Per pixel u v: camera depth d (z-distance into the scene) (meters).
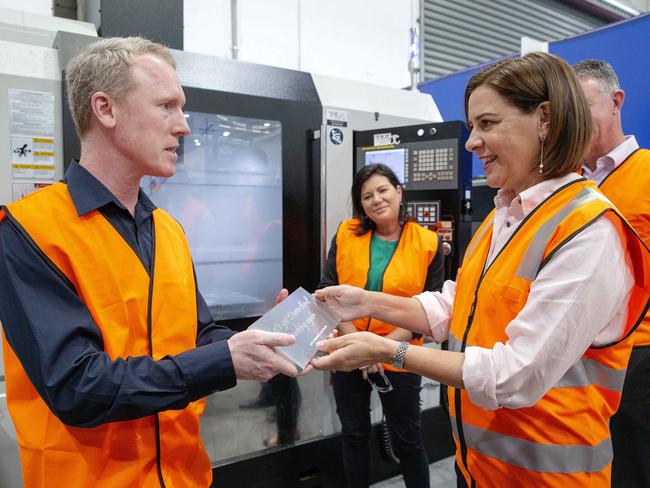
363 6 3.70
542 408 0.84
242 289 2.01
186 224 1.88
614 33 2.60
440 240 1.84
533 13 4.92
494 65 0.88
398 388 1.75
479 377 0.79
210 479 0.98
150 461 0.83
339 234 1.92
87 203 0.82
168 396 0.75
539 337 0.76
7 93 1.39
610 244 0.77
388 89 2.36
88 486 0.78
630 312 0.84
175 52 1.76
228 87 1.80
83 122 0.85
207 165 1.89
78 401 0.71
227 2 3.03
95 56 0.83
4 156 1.40
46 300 0.75
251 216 2.01
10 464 1.43
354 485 1.81
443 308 1.17
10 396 0.82
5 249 0.76
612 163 1.52
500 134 0.85
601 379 0.87
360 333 0.92
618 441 1.50
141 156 0.85
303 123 1.93
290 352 0.90
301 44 3.39
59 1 2.27
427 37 4.16
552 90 0.81
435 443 2.37
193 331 0.95
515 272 0.84
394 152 2.06
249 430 1.93
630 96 2.55
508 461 0.87
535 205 0.87
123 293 0.82
